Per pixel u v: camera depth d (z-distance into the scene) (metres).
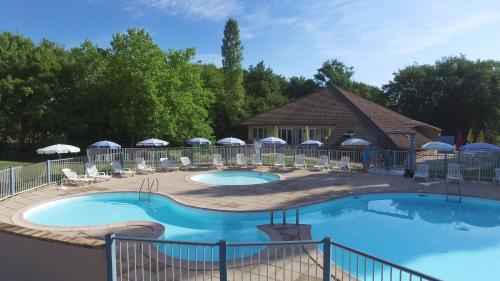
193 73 36.88
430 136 44.38
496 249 10.52
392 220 13.41
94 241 5.85
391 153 24.23
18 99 31.75
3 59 32.91
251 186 17.73
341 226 12.70
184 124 35.31
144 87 31.19
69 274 5.92
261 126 38.84
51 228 10.60
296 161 24.27
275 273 7.23
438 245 10.84
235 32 51.03
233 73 50.84
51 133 33.59
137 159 22.62
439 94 54.28
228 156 27.00
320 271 7.45
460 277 8.67
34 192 15.94
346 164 23.03
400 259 9.77
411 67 59.19
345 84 68.62
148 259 7.91
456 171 18.06
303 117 36.28
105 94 33.88
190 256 9.12
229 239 11.07
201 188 17.22
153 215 13.97
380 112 37.56
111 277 5.54
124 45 31.45
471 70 51.69
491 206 15.16
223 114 49.31
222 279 5.48
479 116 51.53
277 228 10.79
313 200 14.64
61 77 34.12
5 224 6.70
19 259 6.30
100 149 24.58
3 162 30.28
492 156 22.42
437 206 15.38
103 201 16.02
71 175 17.75
